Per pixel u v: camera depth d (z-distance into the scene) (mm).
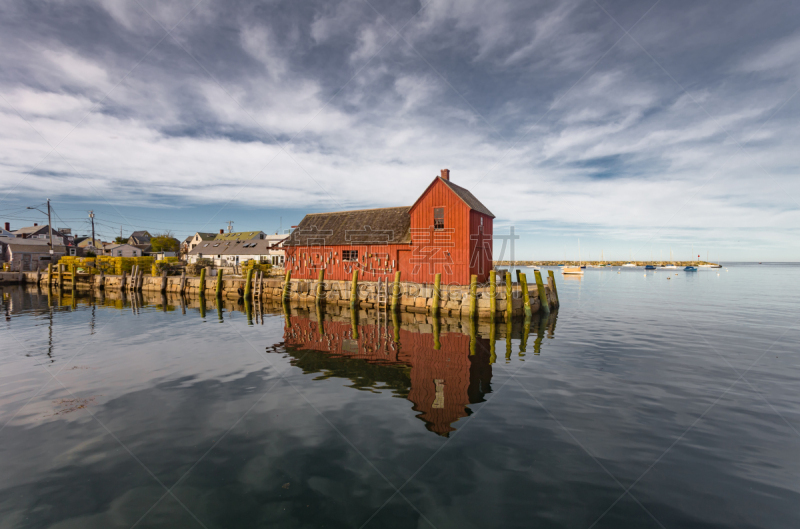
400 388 9367
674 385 9641
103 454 6070
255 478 5402
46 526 4434
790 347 14094
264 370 10930
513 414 7734
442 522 4492
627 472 5598
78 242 87062
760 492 5105
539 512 4688
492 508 4762
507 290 20234
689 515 4645
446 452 6156
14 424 7164
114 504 4836
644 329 18000
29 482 5309
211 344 14461
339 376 10375
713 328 18281
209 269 40719
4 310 24203
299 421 7336
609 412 7852
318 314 23141
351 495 5023
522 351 13438
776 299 32688
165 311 24156
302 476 5461
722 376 10438
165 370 10859
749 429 7059
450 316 22312
